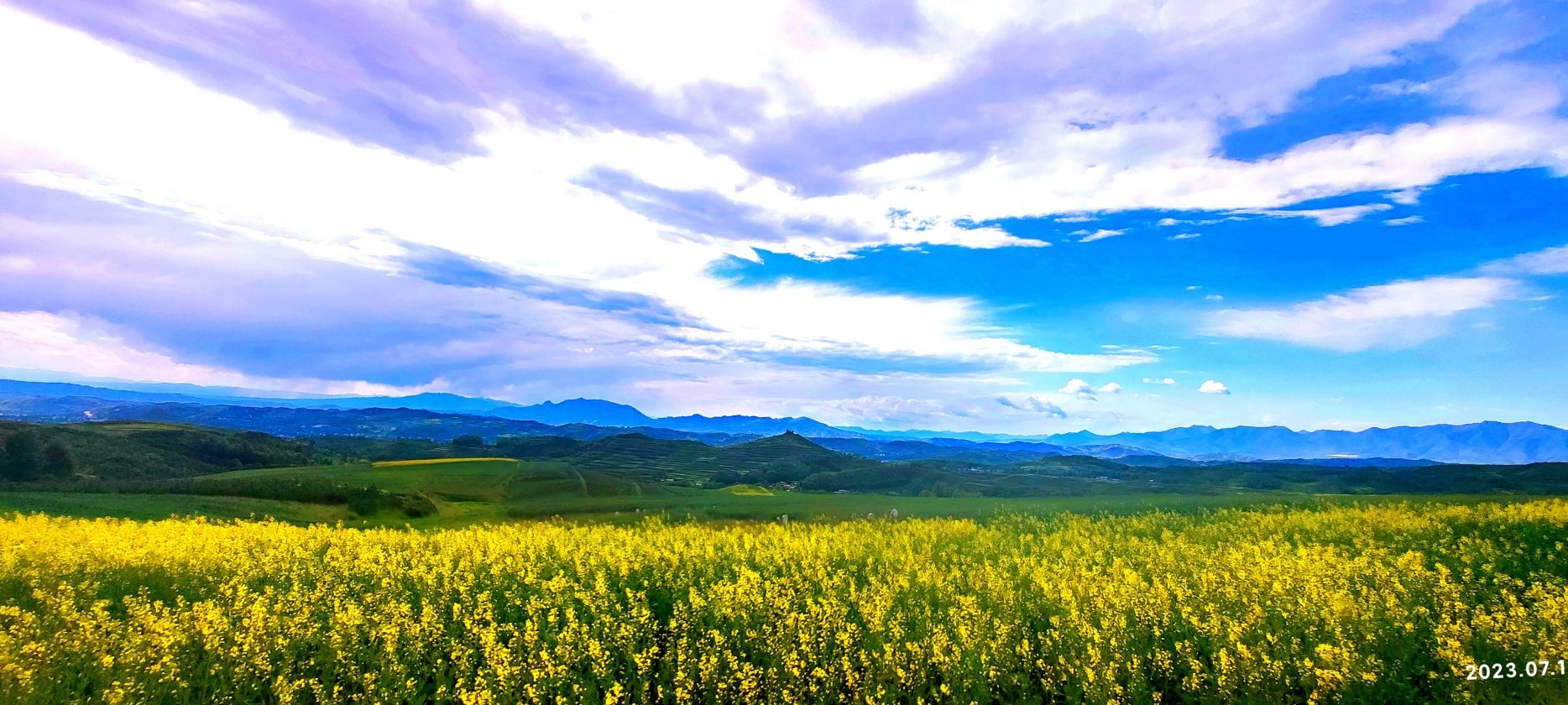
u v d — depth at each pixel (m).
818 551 18.77
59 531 19.27
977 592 13.74
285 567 16.05
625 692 9.95
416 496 50.72
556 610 12.38
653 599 14.31
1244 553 17.86
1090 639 10.63
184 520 32.16
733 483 125.12
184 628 10.59
